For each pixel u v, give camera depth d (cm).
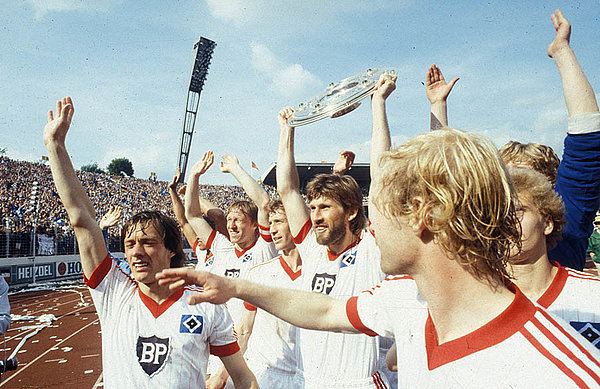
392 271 85
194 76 3841
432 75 246
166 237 201
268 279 338
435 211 73
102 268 199
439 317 80
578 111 154
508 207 72
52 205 2331
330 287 261
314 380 247
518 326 70
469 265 74
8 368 461
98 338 869
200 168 441
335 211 256
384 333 119
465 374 72
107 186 3080
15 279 1652
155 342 188
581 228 161
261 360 320
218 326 200
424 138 79
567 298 126
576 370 63
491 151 74
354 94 179
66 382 595
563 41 164
